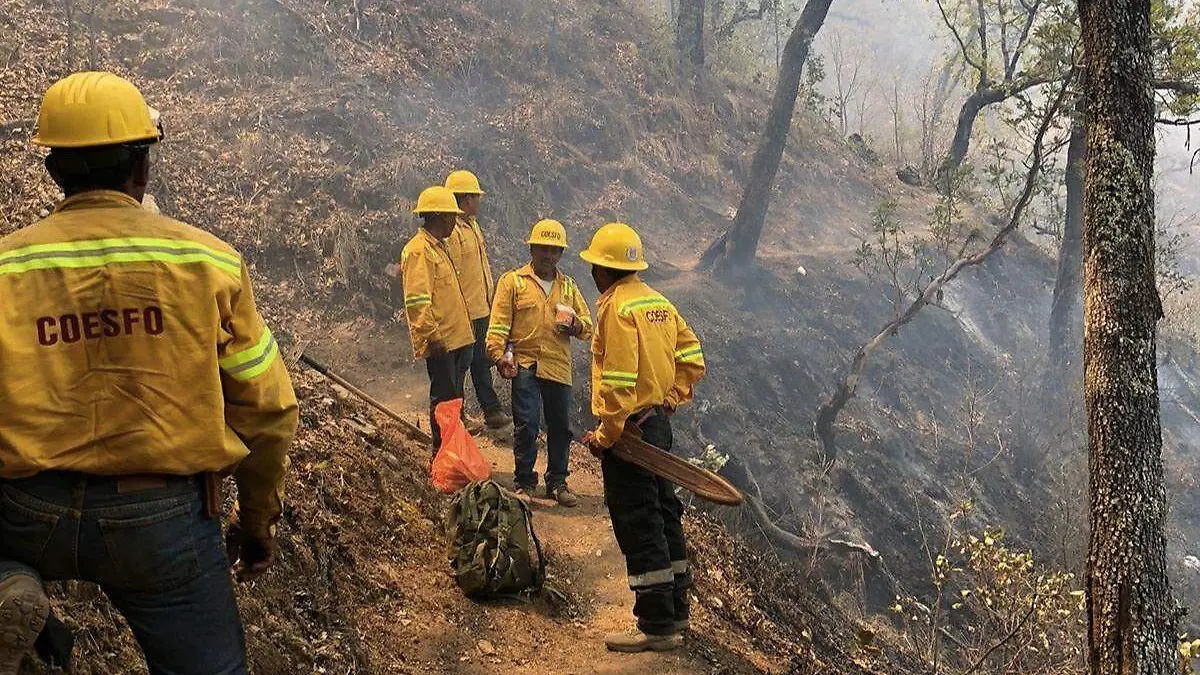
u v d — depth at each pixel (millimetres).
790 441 13438
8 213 6816
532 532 5488
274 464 2480
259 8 12922
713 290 15109
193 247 2334
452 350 7090
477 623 5039
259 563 2742
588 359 11523
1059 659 7895
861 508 13477
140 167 2449
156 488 2279
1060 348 16812
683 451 11898
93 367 2236
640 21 20812
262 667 3750
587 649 5141
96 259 2264
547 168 14992
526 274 6914
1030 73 15211
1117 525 5188
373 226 11023
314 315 9984
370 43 14148
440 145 13320
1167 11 11438
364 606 4707
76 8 11234
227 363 2359
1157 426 5297
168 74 11406
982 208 20984
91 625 3316
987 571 8156
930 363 16766
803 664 6434
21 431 2176
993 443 16250
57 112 2348
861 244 18391
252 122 11273
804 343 15320
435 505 6250
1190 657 5148
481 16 16672
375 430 6738
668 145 18094
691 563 6820
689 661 5133
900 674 8875
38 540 2201
